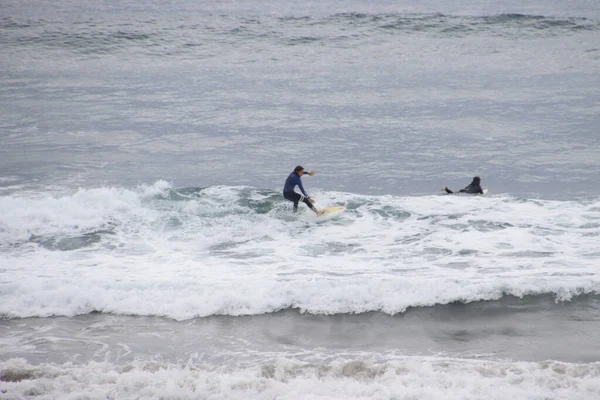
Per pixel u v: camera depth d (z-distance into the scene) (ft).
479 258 140.97
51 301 118.52
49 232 161.99
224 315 115.55
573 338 104.88
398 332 108.78
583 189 200.85
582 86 366.22
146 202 185.57
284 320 113.60
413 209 181.88
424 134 272.51
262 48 483.10
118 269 136.46
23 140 257.75
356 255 146.61
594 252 142.82
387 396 85.10
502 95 344.28
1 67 411.34
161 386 88.33
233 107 317.22
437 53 474.90
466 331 108.47
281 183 212.23
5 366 93.56
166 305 117.60
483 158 239.50
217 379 90.02
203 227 168.96
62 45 470.39
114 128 278.46
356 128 281.74
